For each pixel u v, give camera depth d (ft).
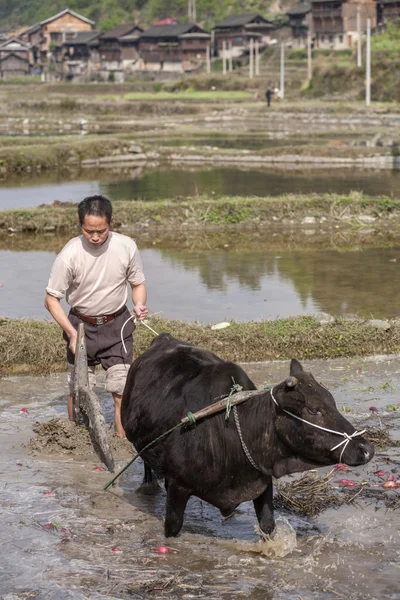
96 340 23.57
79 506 20.97
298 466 16.62
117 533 19.56
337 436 15.80
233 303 42.04
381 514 20.53
